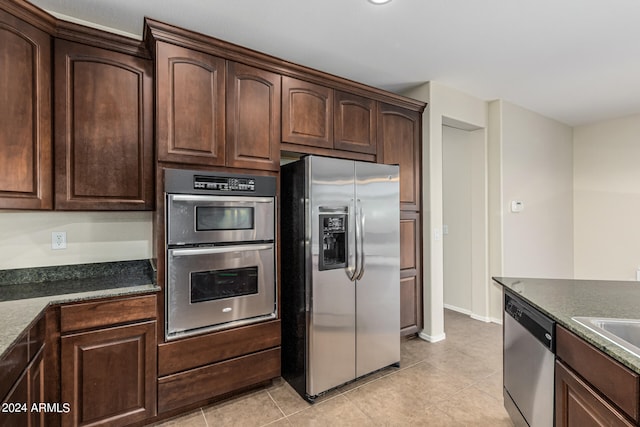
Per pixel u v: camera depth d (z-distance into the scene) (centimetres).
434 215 322
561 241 460
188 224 196
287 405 214
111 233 223
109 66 192
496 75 304
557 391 139
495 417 201
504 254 374
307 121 248
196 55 203
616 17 211
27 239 200
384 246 255
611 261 452
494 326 362
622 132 441
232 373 211
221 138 210
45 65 176
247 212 217
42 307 151
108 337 174
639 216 429
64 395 163
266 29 226
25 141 169
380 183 254
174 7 200
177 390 192
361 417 202
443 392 230
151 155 203
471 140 390
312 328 218
